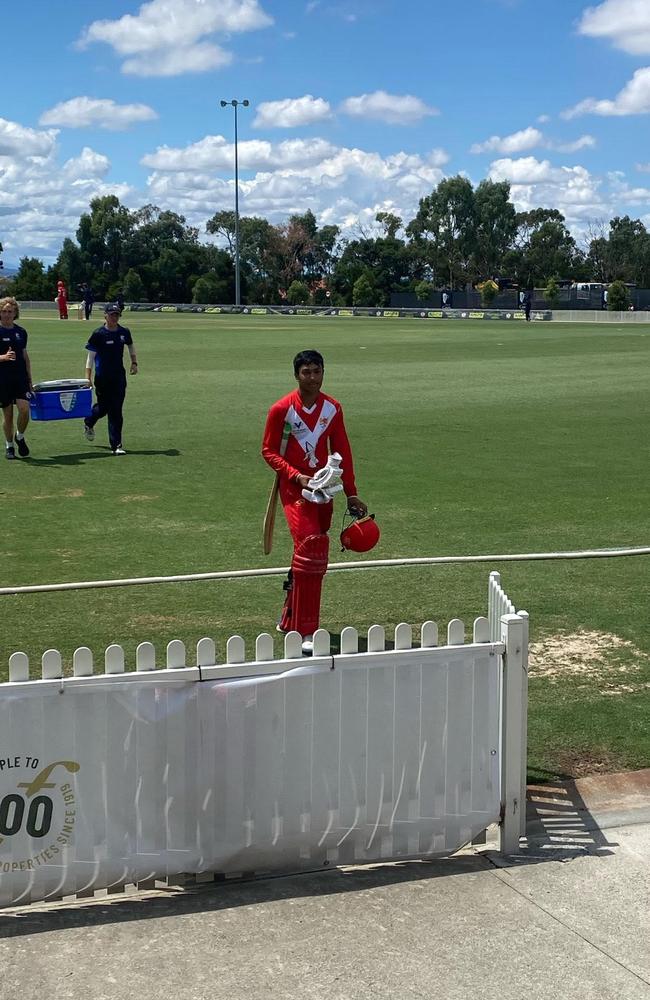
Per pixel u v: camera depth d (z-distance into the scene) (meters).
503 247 120.31
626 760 5.41
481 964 3.74
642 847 4.61
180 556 9.20
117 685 4.10
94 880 4.20
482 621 4.51
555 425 18.02
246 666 4.23
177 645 4.21
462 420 18.59
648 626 7.38
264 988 3.60
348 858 4.48
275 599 7.88
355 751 4.40
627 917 4.05
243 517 10.83
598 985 3.62
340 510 11.23
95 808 4.16
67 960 3.76
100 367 14.38
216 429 17.28
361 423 18.14
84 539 9.81
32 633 7.02
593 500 11.77
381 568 8.77
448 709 4.47
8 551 9.31
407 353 35.41
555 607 7.78
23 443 14.37
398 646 4.48
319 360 6.43
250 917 4.06
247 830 4.32
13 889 4.13
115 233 110.50
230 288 108.38
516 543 9.75
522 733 4.55
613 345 40.16
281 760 4.32
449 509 11.26
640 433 17.08
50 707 4.04
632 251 117.81
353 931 3.96
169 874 4.27
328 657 4.32
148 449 15.21
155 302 109.38
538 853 4.57
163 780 4.20
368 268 106.56
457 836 4.55
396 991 3.59
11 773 4.04
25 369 14.09
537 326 60.78
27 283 100.69
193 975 3.67
